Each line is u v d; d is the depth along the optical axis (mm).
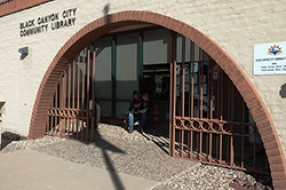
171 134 5492
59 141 6941
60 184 4160
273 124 4156
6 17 8320
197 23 4883
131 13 5633
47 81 7219
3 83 8453
